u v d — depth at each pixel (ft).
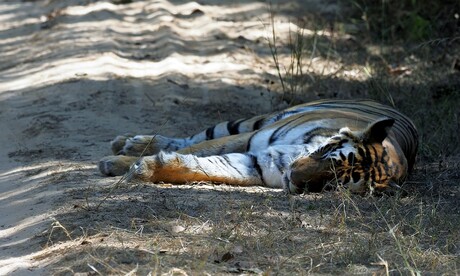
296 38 86.28
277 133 50.85
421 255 39.22
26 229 43.06
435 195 49.55
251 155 50.57
